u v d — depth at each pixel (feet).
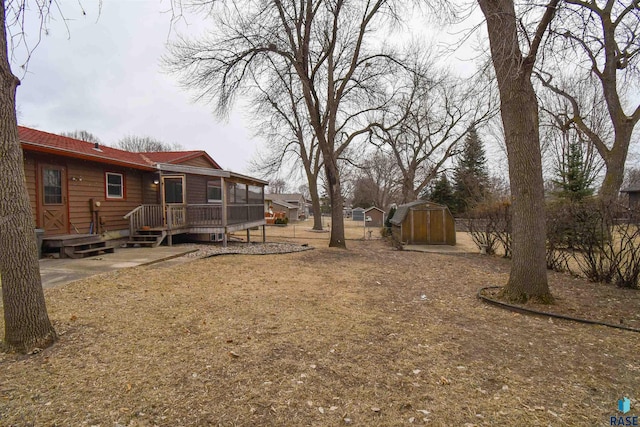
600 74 40.75
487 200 72.74
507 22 16.20
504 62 16.46
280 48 39.06
